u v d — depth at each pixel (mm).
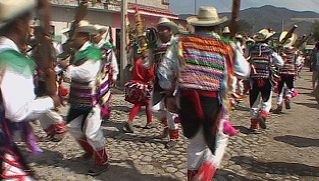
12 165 2674
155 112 6500
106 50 6699
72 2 17484
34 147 2859
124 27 12719
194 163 4340
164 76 4363
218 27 4355
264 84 7625
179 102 4254
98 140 5000
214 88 4121
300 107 11484
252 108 7676
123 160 5629
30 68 2631
